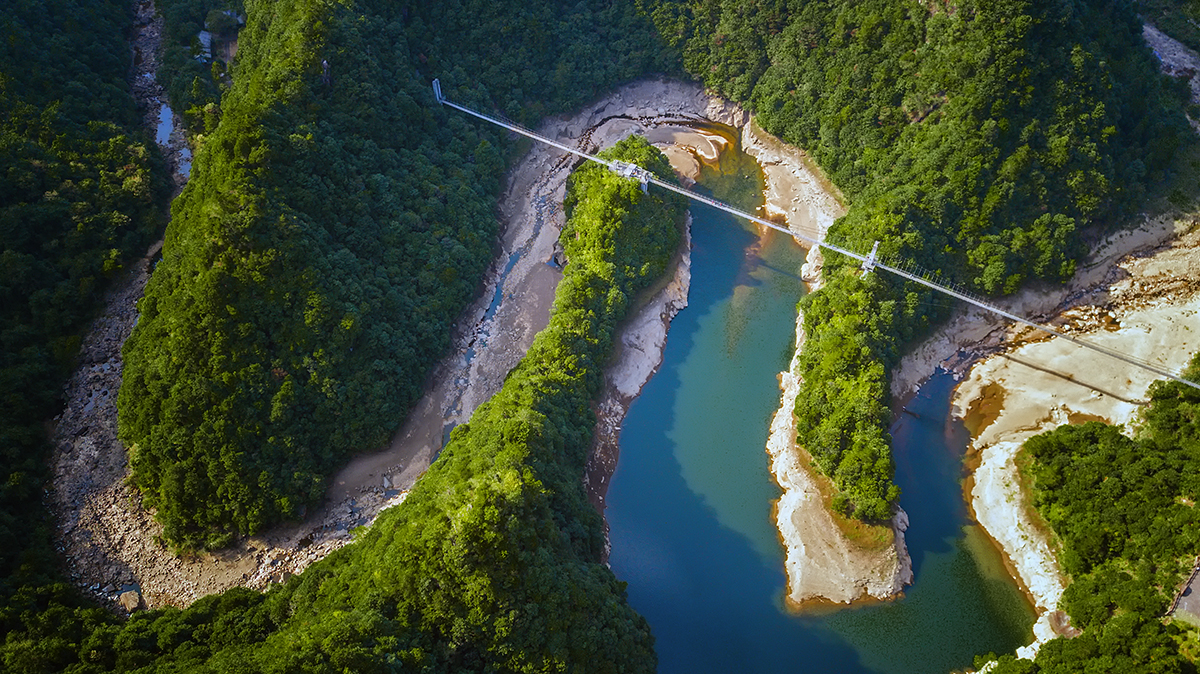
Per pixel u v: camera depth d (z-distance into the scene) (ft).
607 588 377.50
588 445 461.78
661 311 557.33
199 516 414.82
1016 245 531.09
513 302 552.82
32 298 458.91
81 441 440.45
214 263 437.99
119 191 507.71
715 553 444.14
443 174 571.28
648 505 464.24
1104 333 540.52
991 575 433.48
